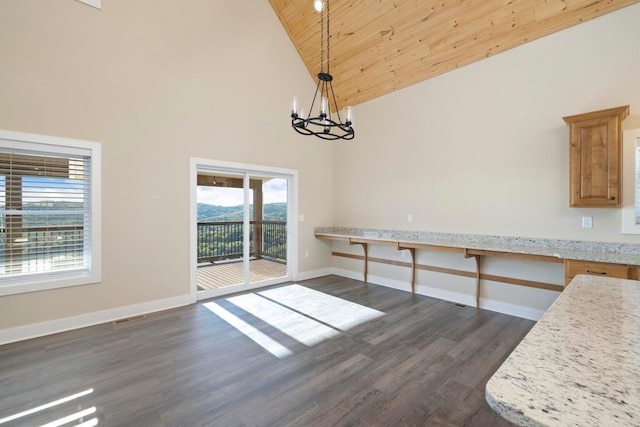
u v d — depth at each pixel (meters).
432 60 4.12
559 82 3.26
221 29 4.23
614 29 2.94
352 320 3.39
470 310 3.77
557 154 3.28
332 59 4.91
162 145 3.72
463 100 4.00
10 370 2.34
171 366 2.40
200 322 3.32
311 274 5.49
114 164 3.37
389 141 4.86
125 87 3.44
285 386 2.14
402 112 4.68
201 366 2.41
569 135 2.99
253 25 4.57
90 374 2.29
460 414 1.86
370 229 5.16
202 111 4.05
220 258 4.40
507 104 3.62
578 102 3.15
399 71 4.48
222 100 4.25
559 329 0.92
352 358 2.54
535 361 0.72
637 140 2.83
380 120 4.98
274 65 4.85
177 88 3.83
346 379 2.23
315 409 1.90
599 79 3.03
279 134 4.93
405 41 4.11
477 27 3.56
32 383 2.17
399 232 4.72
